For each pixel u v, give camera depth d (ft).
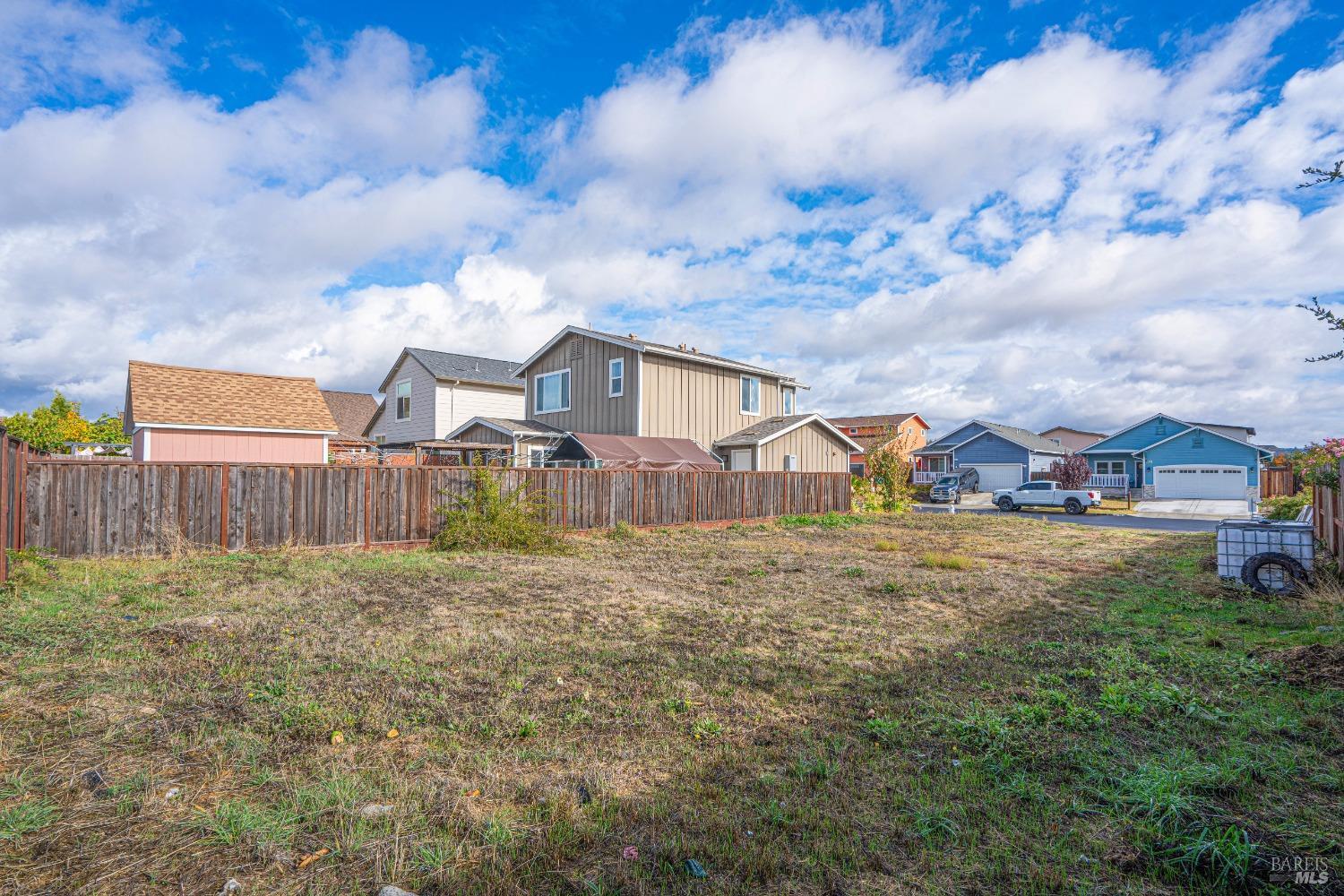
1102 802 10.40
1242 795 10.34
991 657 18.45
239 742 12.10
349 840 9.19
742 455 77.56
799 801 10.49
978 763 11.73
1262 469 123.03
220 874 8.45
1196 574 33.53
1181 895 8.18
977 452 150.00
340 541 38.04
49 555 29.53
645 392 71.46
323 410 62.54
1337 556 30.25
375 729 12.91
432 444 70.64
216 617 20.56
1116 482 135.03
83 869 8.43
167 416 53.72
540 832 9.52
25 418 77.77
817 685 16.07
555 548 40.06
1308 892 7.98
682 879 8.55
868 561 38.24
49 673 15.30
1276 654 17.58
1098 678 16.33
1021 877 8.57
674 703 14.58
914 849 9.21
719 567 34.99
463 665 16.90
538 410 83.15
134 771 10.95
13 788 10.26
